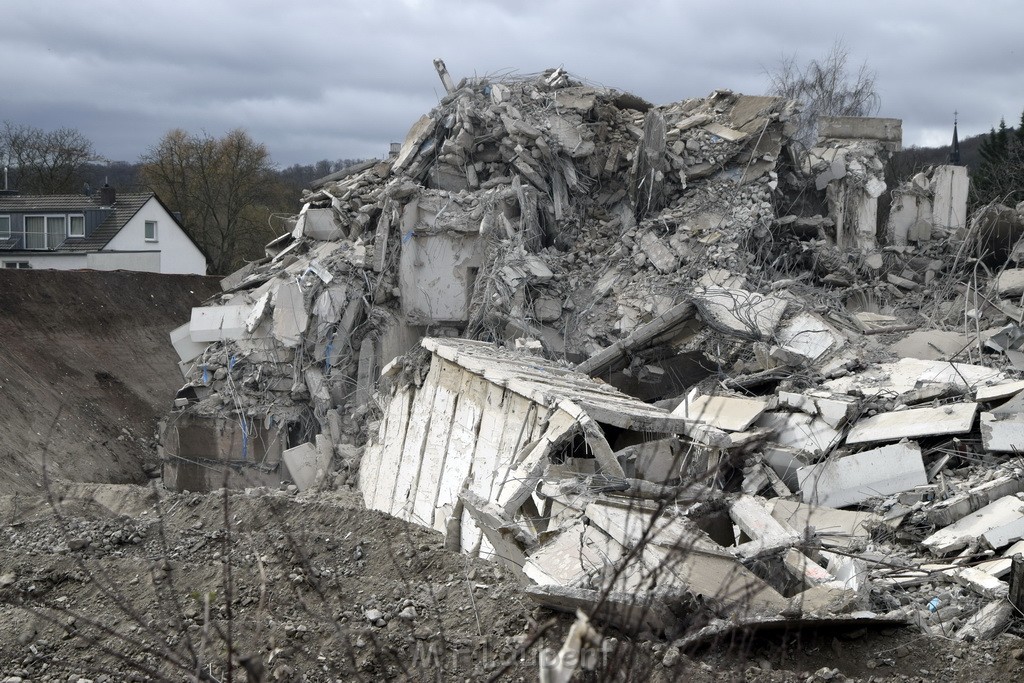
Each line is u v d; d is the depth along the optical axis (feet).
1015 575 28.48
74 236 142.20
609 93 85.25
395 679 20.65
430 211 73.26
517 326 71.15
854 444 46.73
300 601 19.97
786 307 65.62
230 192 157.89
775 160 81.25
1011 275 73.77
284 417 65.36
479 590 25.39
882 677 22.68
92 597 24.64
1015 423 43.19
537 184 80.23
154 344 87.20
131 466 67.77
